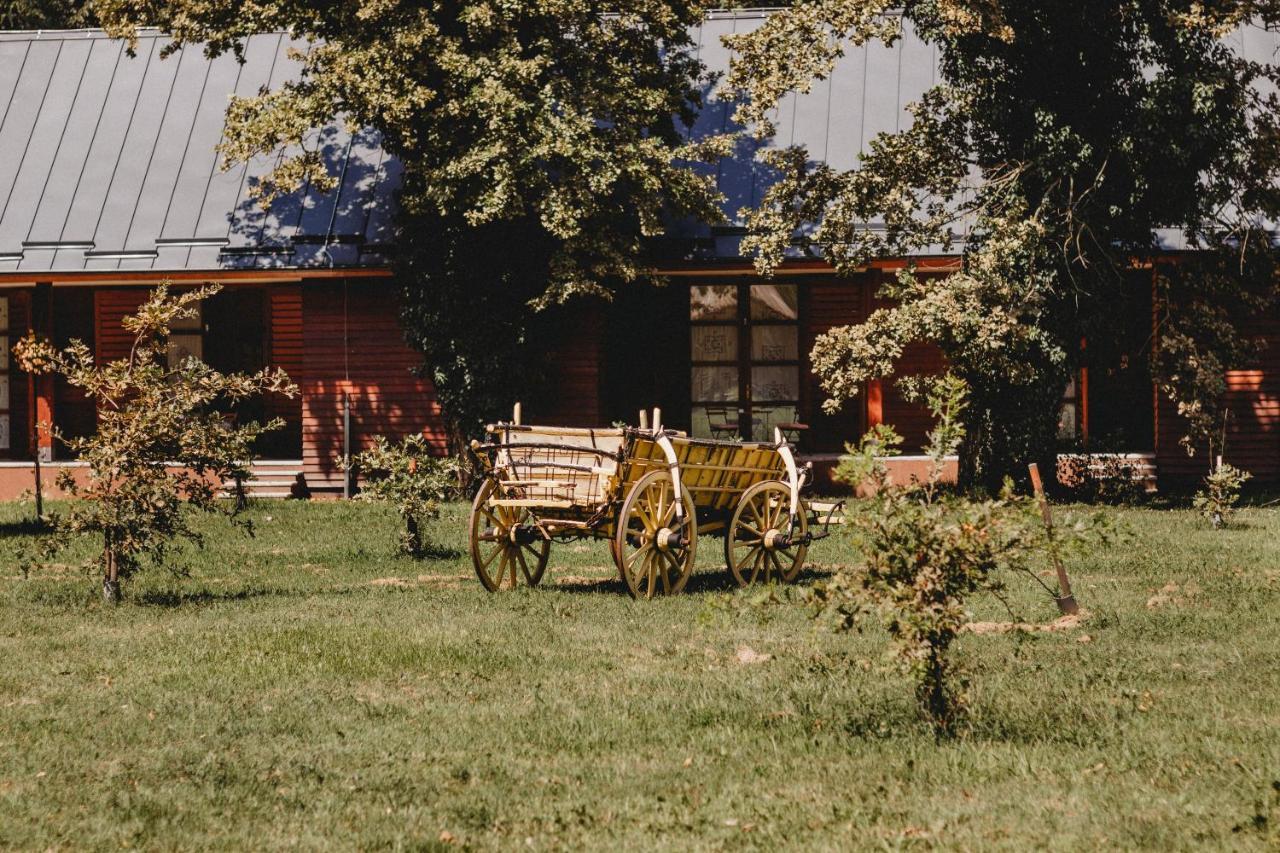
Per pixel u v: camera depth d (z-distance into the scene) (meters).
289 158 28.67
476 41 23.52
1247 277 24.66
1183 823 6.20
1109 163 22.61
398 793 6.94
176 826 6.45
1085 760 7.31
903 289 23.03
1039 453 24.33
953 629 7.83
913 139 23.72
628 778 7.15
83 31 31.94
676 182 24.38
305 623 11.88
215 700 8.97
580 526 13.81
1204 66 22.28
